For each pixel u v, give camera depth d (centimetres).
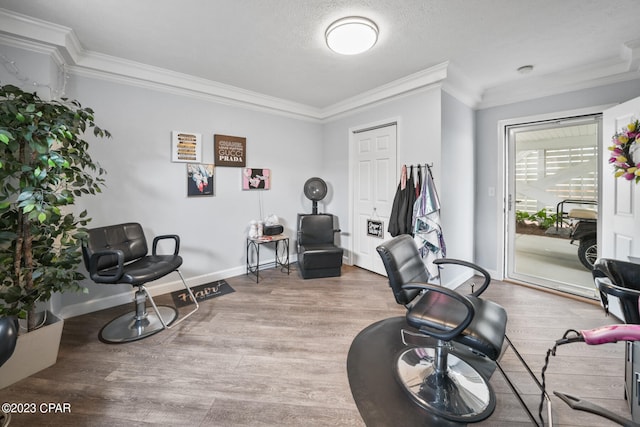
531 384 155
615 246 227
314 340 199
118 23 188
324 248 338
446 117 277
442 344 154
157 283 280
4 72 184
